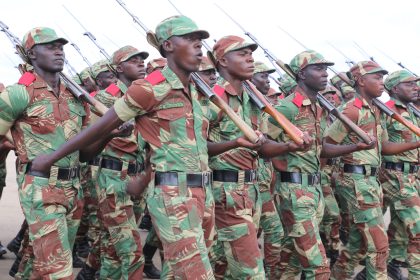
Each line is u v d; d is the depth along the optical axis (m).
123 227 6.21
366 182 6.71
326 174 8.23
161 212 4.40
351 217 6.83
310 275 5.93
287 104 6.08
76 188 5.21
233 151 5.25
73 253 8.17
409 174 7.66
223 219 5.23
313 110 6.17
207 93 4.70
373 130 6.87
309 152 6.04
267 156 5.50
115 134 5.18
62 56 5.19
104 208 6.30
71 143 4.64
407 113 7.99
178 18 4.53
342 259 7.11
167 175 4.42
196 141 4.51
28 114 5.02
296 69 6.33
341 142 6.79
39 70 5.18
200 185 4.49
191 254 4.33
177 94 4.47
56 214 5.01
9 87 5.00
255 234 5.23
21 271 6.20
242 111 5.39
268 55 6.70
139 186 5.55
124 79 7.31
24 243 6.78
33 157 5.02
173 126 4.43
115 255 6.27
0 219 11.27
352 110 6.74
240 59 5.38
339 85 10.02
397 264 7.93
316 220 6.02
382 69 7.11
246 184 5.31
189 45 4.49
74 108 5.28
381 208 6.76
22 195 5.03
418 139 7.93
